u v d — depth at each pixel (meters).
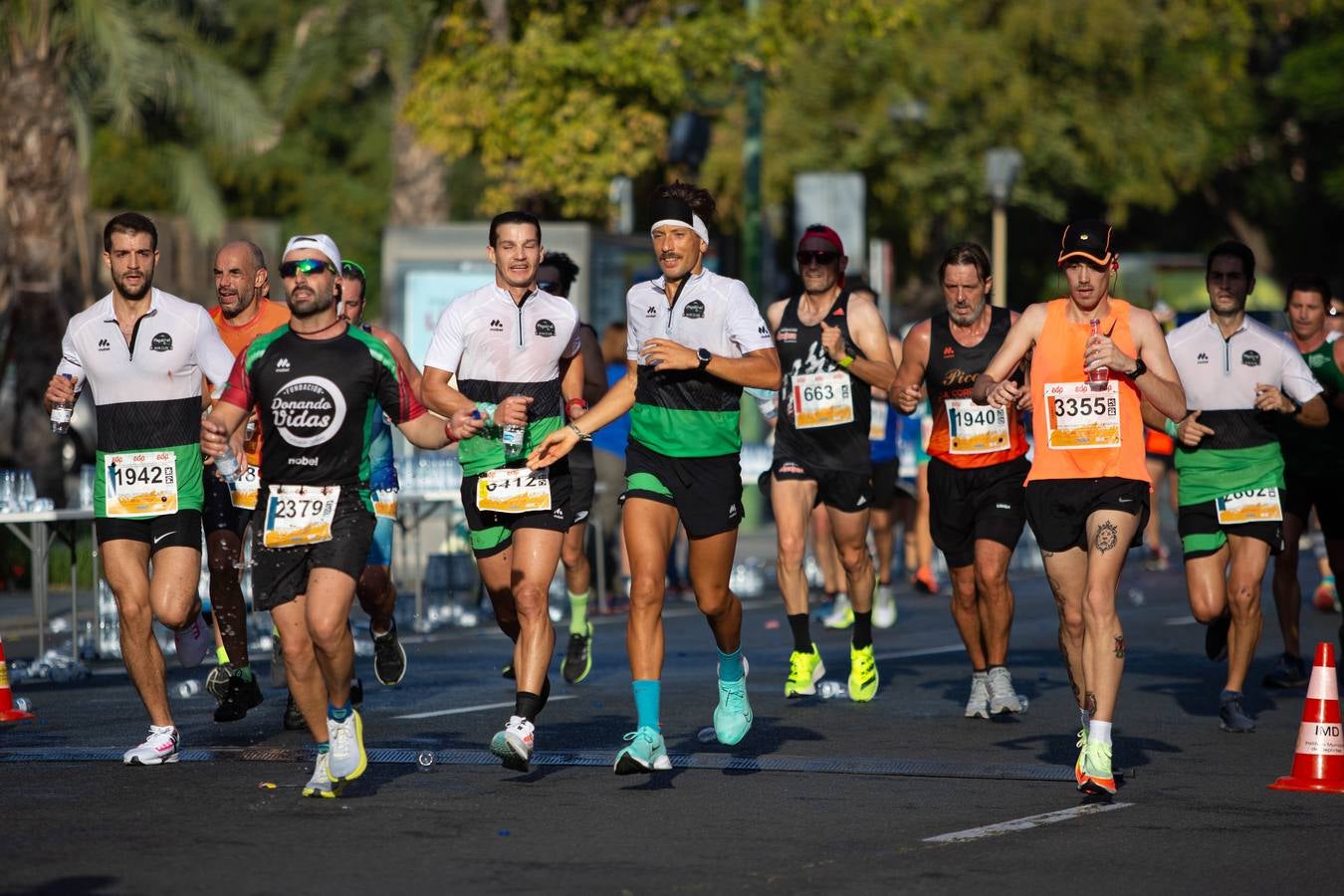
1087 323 24.80
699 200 25.80
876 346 33.50
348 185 152.12
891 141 118.31
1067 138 124.44
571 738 29.50
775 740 29.33
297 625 23.67
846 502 33.47
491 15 81.62
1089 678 24.33
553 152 79.81
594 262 67.31
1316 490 35.69
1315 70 138.50
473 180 155.38
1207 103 129.12
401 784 25.33
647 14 81.19
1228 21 129.75
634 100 80.81
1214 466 30.64
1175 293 121.44
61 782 25.33
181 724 31.23
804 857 20.88
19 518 39.59
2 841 21.50
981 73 118.94
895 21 81.88
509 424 24.95
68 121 68.00
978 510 31.45
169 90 80.00
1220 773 26.53
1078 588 25.42
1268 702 34.06
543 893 19.17
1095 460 24.67
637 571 25.17
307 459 23.36
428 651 42.81
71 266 68.31
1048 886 19.64
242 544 29.70
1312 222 150.88
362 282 31.34
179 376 26.56
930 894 19.27
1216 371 30.52
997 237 89.19
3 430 88.06
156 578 26.62
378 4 103.06
